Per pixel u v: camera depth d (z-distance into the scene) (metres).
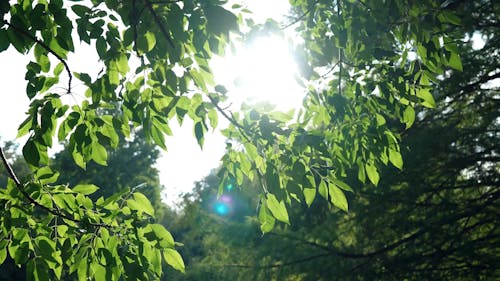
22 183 3.00
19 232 2.95
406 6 3.49
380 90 3.84
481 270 10.19
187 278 12.30
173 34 2.80
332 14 3.82
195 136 3.10
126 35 2.91
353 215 11.37
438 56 3.48
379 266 10.85
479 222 10.45
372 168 3.87
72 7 2.89
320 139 3.23
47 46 2.84
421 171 10.69
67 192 3.10
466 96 11.10
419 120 11.02
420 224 10.71
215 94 3.09
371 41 3.67
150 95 3.13
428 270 10.41
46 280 2.92
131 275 2.90
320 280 10.98
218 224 12.10
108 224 3.05
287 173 3.21
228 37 2.70
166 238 2.98
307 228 11.30
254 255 11.73
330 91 3.92
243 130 3.21
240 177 3.46
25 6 2.80
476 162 10.71
